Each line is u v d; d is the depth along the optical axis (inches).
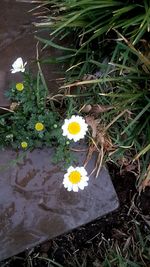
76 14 14.2
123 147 15.0
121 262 14.9
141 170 15.5
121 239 15.8
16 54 16.0
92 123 15.3
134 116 15.2
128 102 14.6
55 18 14.9
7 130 15.1
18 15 16.4
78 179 13.9
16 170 15.2
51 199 15.0
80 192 15.0
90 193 15.0
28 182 15.1
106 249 15.7
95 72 15.5
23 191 15.1
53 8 16.2
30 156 15.3
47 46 15.9
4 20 16.4
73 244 16.0
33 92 14.9
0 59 15.9
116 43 15.3
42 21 16.2
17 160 15.0
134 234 15.8
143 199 15.9
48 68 15.8
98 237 16.0
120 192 16.0
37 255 15.9
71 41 15.9
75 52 15.6
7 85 15.6
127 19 14.7
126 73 15.1
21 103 15.1
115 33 15.3
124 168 15.8
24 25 16.3
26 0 16.5
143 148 14.9
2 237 14.8
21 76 15.7
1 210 15.0
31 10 16.3
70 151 15.1
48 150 15.3
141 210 15.9
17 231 14.9
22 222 14.9
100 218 15.9
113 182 16.0
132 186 16.0
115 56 15.1
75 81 15.4
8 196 15.1
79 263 15.7
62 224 14.9
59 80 15.6
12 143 15.2
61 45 15.9
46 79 15.6
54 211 15.0
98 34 14.5
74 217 14.9
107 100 15.2
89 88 15.4
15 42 16.1
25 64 15.0
